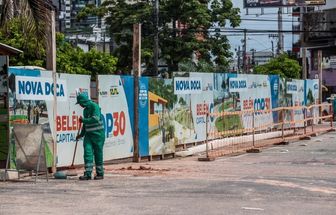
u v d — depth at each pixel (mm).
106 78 14805
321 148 19719
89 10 43781
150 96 16516
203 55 41719
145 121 16266
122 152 15438
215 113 18406
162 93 17094
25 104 12211
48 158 12703
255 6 59094
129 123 15727
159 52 40656
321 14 57438
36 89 12430
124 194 10062
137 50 15938
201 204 9148
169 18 41094
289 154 17891
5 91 11781
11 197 9703
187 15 40375
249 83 23219
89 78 14297
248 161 16078
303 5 57188
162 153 17031
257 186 11039
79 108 13867
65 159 13438
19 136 11523
